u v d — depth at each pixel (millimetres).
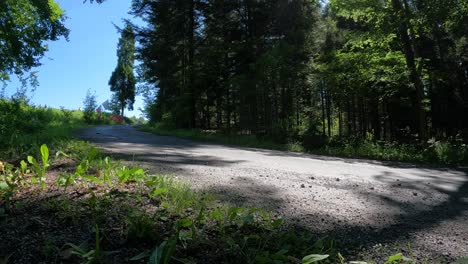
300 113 21375
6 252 2328
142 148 10828
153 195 3758
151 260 2162
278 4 24188
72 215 2955
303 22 24156
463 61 20938
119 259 2350
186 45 27609
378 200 4930
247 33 26250
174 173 5754
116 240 2615
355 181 6441
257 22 25297
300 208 4172
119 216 3074
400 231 3605
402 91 18250
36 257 2293
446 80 18984
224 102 26156
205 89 26859
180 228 2676
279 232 3125
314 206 4316
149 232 2689
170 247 2229
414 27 15016
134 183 4387
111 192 3777
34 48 16969
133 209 3117
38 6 15672
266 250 2762
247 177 5992
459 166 11211
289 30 24109
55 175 4586
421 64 15625
